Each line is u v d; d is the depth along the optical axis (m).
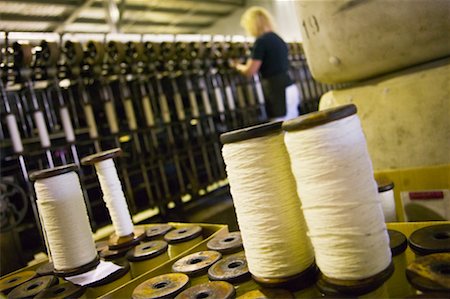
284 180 0.78
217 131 3.66
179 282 0.90
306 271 0.79
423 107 1.39
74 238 1.14
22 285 1.14
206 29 7.66
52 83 2.42
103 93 2.69
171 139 3.10
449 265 0.71
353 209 0.66
